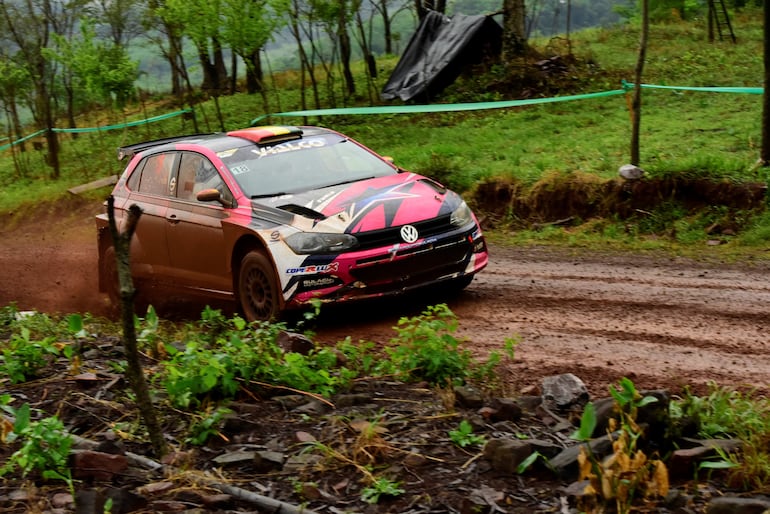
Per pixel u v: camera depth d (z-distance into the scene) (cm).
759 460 394
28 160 2670
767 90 1160
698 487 393
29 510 398
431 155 1510
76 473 429
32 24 2766
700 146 1375
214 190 820
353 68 3359
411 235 779
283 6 1900
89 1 3005
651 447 427
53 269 1447
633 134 1205
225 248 834
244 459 444
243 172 855
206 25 1909
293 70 3641
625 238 1125
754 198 1101
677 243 1070
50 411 531
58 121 3762
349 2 2303
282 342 615
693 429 438
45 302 1189
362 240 762
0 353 644
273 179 850
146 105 3644
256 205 814
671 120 1656
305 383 550
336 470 426
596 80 2256
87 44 2452
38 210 2030
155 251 926
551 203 1262
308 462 436
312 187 844
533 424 480
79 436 490
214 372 516
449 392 527
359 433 462
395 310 844
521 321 777
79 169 2423
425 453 440
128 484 425
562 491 388
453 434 452
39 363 605
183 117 2669
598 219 1202
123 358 643
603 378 603
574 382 510
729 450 412
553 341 706
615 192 1202
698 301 795
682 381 584
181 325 888
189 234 874
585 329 734
